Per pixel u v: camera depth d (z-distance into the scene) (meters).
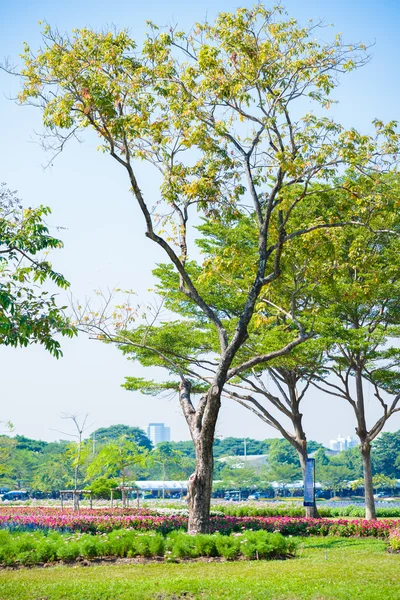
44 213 13.49
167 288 29.59
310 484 25.31
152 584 11.53
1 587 11.51
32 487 88.06
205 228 29.03
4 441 90.25
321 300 26.97
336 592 10.92
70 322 19.83
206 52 18.69
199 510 18.61
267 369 29.95
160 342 28.14
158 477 104.31
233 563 14.66
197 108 19.61
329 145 19.05
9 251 13.53
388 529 21.19
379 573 12.81
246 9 19.11
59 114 17.98
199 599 10.70
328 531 22.28
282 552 16.08
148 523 21.92
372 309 29.14
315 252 21.14
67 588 11.30
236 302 28.28
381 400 28.41
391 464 105.00
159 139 19.81
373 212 21.48
